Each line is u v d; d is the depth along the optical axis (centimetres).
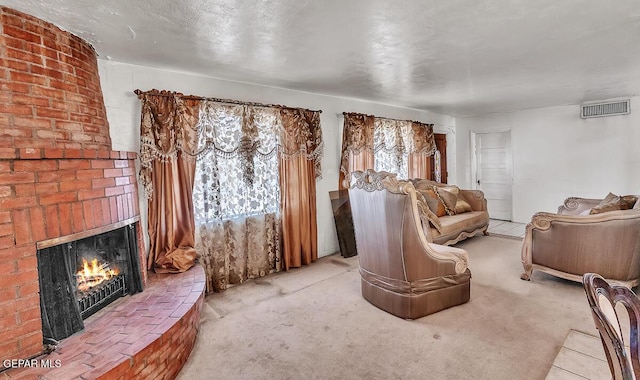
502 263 408
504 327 254
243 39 239
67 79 201
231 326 266
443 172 691
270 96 393
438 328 255
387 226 271
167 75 314
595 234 305
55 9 181
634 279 301
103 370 159
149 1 179
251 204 371
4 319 161
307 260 422
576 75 369
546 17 213
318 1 184
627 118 528
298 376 203
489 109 622
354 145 463
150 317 212
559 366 204
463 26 225
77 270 206
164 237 306
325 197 462
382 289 286
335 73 338
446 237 441
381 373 204
